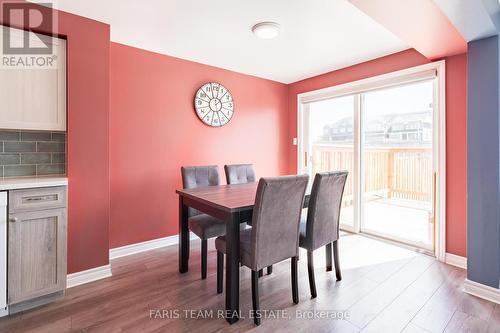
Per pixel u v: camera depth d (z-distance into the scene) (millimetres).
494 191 1843
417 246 2893
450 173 2531
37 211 1768
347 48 2809
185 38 2570
